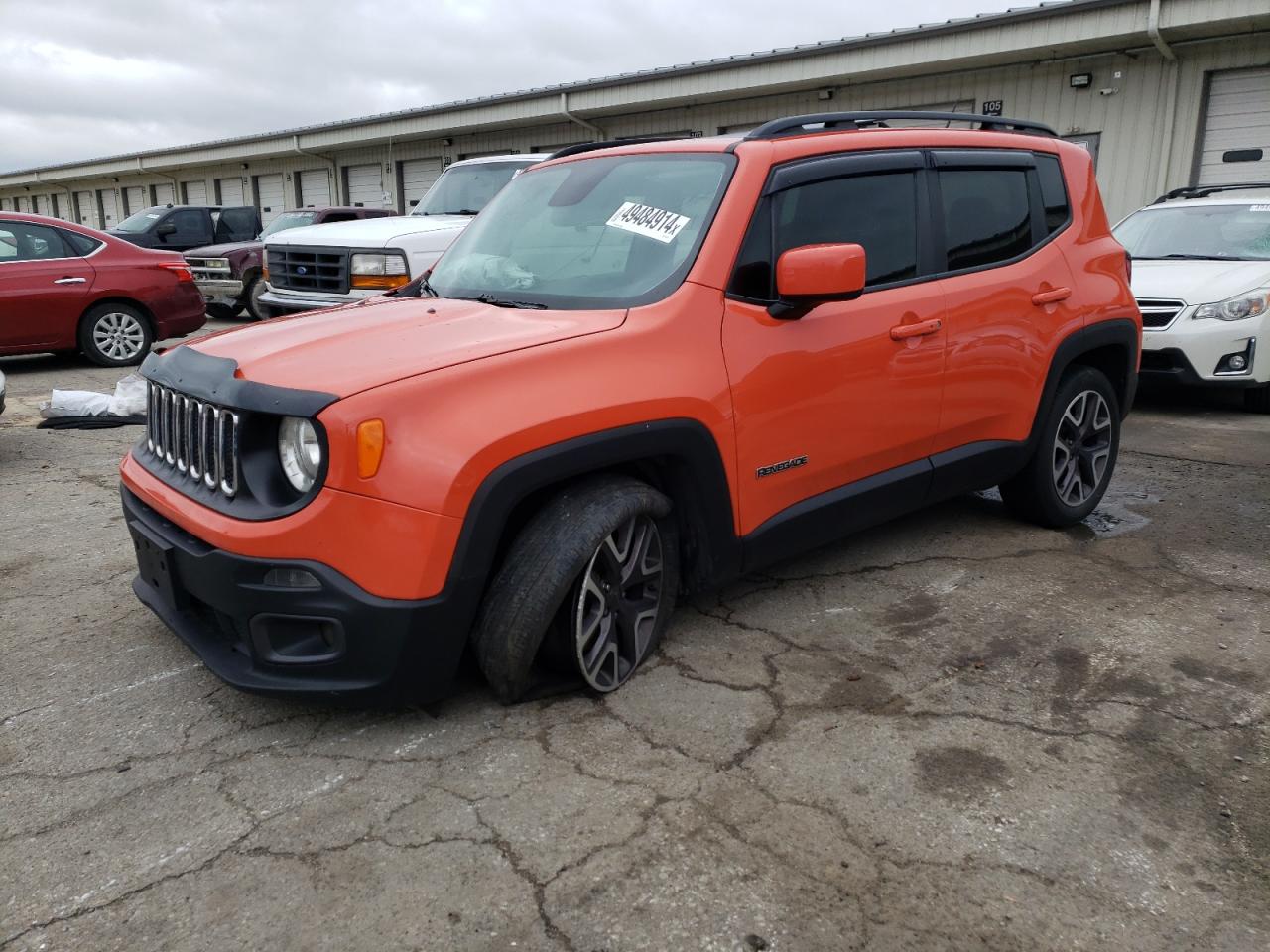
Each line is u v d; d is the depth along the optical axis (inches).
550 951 79.0
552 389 106.5
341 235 319.0
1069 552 171.9
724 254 124.8
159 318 398.9
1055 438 174.9
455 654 104.8
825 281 119.2
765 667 127.6
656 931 81.1
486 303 133.0
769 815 96.3
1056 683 123.5
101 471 232.5
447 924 82.0
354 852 91.2
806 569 163.0
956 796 99.5
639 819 95.7
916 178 150.0
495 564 112.5
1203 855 90.7
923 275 148.7
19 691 122.3
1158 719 114.7
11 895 85.7
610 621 117.1
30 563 169.0
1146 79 499.5
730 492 124.6
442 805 98.0
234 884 87.0
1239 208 331.9
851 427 138.3
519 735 110.9
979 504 201.6
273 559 99.0
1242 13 434.3
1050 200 173.2
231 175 1194.6
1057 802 98.5
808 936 80.5
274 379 102.9
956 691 121.5
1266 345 289.4
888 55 546.9
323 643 103.1
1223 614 145.0
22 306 366.0
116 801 99.2
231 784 102.0
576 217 141.9
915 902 84.4
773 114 644.1
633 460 115.5
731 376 122.2
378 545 97.7
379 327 119.3
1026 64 537.3
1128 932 81.0
